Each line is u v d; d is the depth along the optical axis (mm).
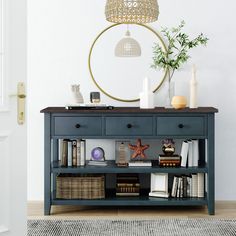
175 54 4414
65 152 4070
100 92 4430
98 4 4402
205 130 3953
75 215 4031
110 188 4438
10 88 2750
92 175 4121
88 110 3939
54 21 4406
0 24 2707
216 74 4414
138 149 4176
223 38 4402
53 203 3996
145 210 4188
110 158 4453
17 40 2781
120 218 3938
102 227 3680
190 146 4082
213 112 3922
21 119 2803
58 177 4031
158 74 4410
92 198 4023
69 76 4430
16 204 2801
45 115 3943
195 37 4406
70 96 4434
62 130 3955
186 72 4414
